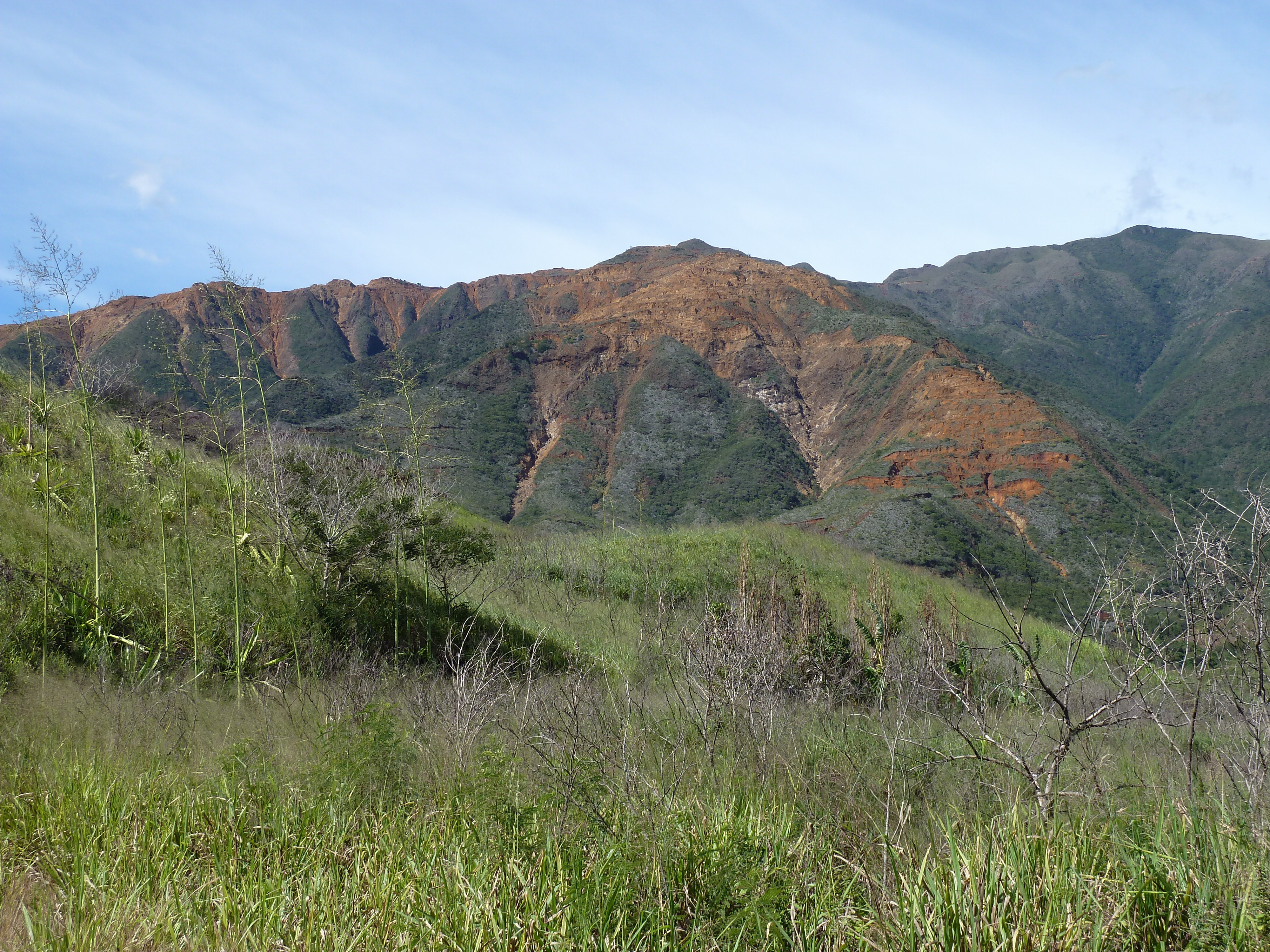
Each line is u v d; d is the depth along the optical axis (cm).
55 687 626
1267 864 296
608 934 289
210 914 303
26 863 350
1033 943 273
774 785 466
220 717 626
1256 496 368
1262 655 363
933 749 462
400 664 909
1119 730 580
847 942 296
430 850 354
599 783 398
